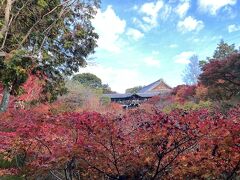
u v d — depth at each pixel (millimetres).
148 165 4520
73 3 15633
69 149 4730
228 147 4215
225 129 3918
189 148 4410
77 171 5621
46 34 15008
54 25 15555
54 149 5082
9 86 13438
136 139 4426
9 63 12484
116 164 4531
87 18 16734
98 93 35000
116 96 48906
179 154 4465
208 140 4094
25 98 16297
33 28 15055
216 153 4367
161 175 4586
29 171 5539
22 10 14719
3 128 7375
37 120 5762
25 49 13891
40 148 5793
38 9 14586
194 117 3980
